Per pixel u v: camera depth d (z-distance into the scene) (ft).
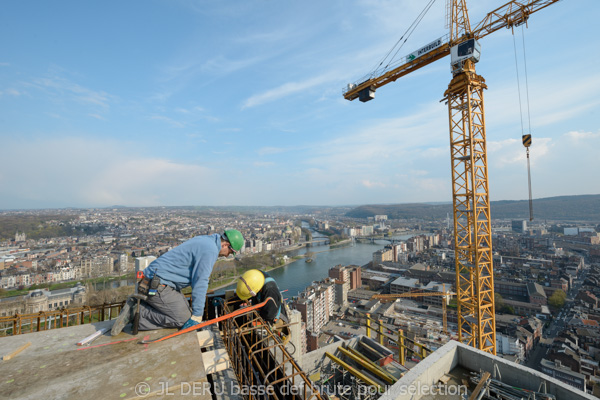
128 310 14.88
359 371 30.68
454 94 112.98
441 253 636.89
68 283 366.84
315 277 448.65
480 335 103.71
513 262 510.99
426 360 20.21
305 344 224.12
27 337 14.12
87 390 9.81
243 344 17.40
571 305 332.60
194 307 14.88
